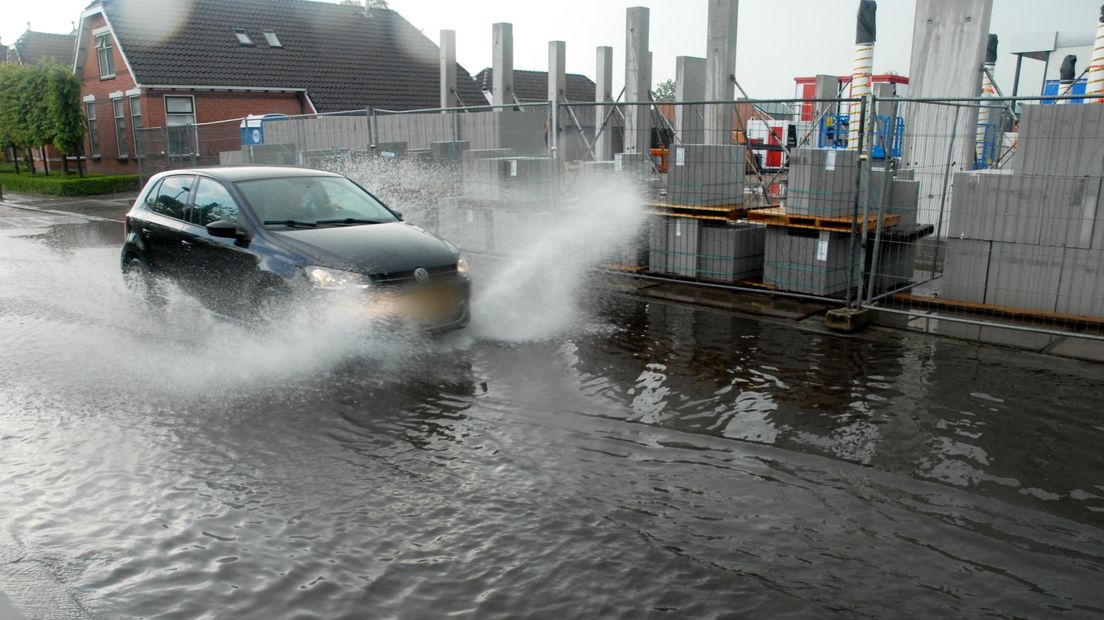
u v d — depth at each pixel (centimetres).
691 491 395
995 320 714
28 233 1420
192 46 2661
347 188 736
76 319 745
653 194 947
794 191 785
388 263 595
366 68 3023
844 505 380
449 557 336
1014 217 711
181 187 733
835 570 326
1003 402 516
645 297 834
